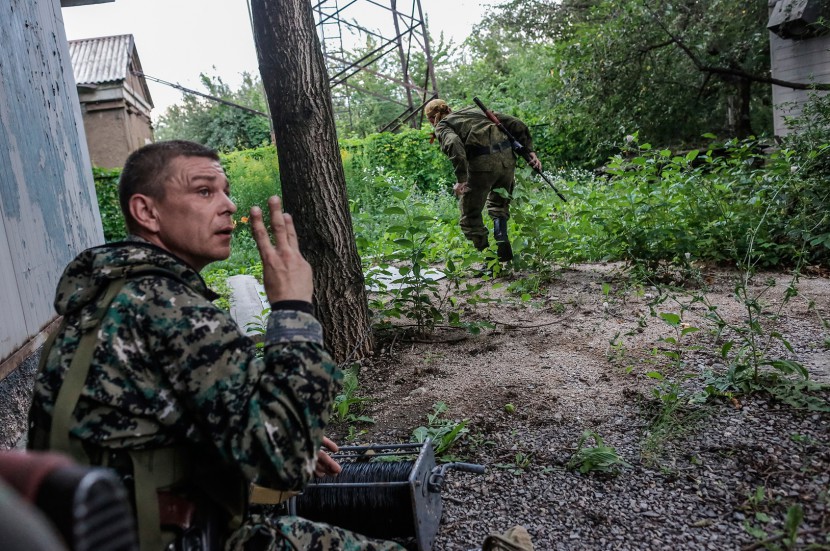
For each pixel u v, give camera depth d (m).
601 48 13.88
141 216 1.50
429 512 2.15
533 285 5.68
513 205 6.38
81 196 4.26
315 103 3.90
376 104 30.61
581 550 2.21
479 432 3.12
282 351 1.37
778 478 2.47
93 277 1.38
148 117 24.52
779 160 5.89
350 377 3.69
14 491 0.75
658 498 2.46
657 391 3.16
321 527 1.61
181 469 1.36
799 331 3.98
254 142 29.59
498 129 6.12
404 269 4.58
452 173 16.94
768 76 13.71
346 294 4.14
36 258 3.22
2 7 3.31
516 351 4.17
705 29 13.27
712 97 14.95
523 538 2.02
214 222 1.53
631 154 13.63
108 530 0.77
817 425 2.82
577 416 3.19
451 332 4.66
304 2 3.83
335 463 1.92
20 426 2.86
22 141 3.29
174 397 1.32
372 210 13.78
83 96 19.19
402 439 3.14
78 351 1.31
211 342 1.31
